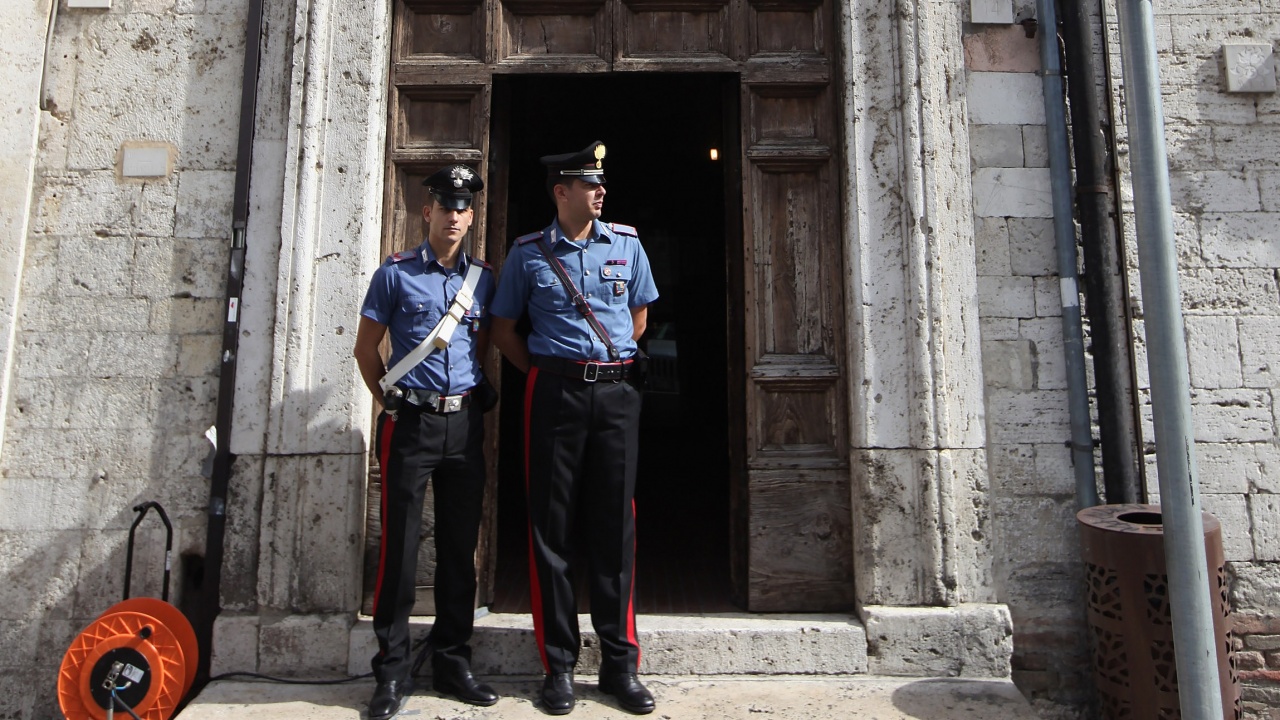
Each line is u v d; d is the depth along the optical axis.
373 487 3.61
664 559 4.82
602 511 3.09
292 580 3.44
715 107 6.66
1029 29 3.79
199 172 3.70
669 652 3.41
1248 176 3.77
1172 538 2.46
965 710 3.11
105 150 3.72
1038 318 3.66
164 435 3.57
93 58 3.77
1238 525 3.60
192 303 3.63
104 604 3.51
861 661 3.41
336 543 3.46
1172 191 3.76
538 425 3.08
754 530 3.69
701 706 3.12
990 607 3.45
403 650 3.04
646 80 6.49
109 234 3.67
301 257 3.56
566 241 3.13
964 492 3.53
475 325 3.17
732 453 3.89
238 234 3.61
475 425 3.15
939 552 3.47
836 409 3.74
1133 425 3.64
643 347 8.73
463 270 3.18
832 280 3.80
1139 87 2.53
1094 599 3.18
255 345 3.56
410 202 3.82
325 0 3.71
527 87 6.63
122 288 3.64
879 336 3.60
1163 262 2.48
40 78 3.73
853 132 3.70
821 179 3.86
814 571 3.67
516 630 3.44
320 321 3.56
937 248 3.61
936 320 3.57
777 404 3.77
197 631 3.51
